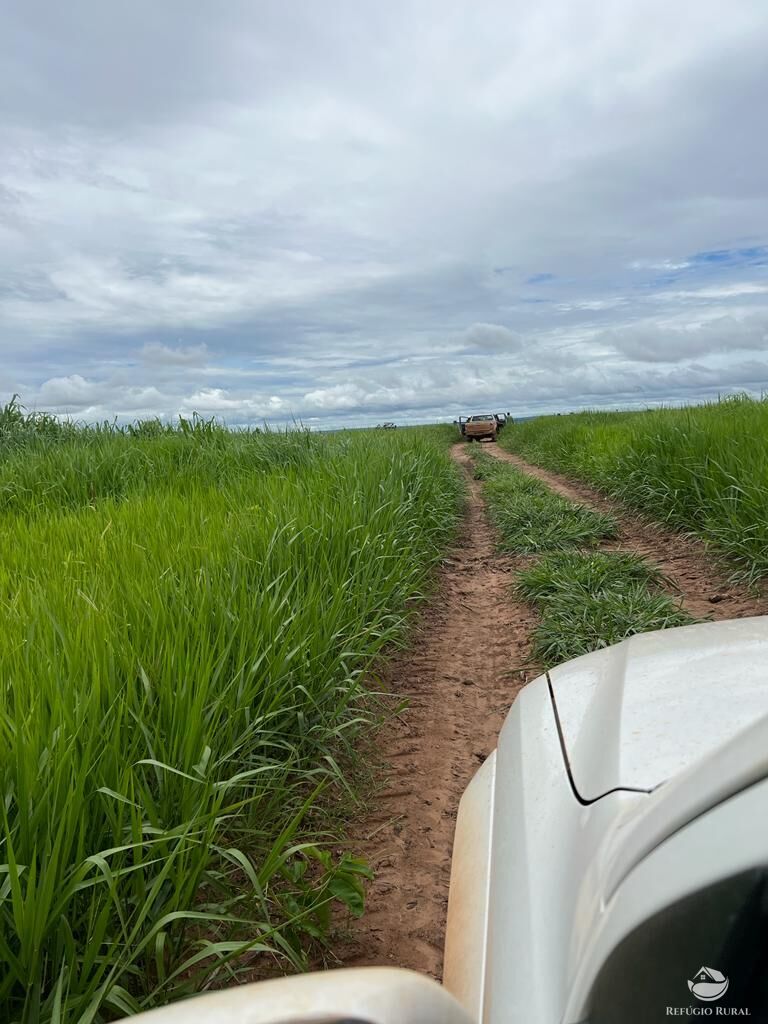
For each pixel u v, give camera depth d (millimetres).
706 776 1196
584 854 1421
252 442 12023
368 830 3650
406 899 3152
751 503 7766
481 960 1544
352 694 4484
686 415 13141
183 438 12070
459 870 1885
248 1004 1003
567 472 18328
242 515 6332
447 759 4336
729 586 7320
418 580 7520
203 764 2812
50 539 5953
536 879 1502
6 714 2631
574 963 1218
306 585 5363
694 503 9641
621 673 2045
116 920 2521
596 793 1571
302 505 6734
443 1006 1116
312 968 2764
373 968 1126
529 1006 1242
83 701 2816
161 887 2631
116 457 10203
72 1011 2123
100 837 2523
